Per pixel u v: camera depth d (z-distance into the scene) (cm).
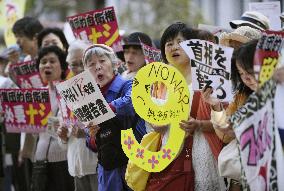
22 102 1905
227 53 1310
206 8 4538
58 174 1889
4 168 2153
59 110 1855
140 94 1422
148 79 1421
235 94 1333
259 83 1149
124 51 1858
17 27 2336
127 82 1586
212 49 1323
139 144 1441
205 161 1396
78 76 1510
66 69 1953
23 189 2406
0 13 2691
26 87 2094
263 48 1151
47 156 1888
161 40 1527
